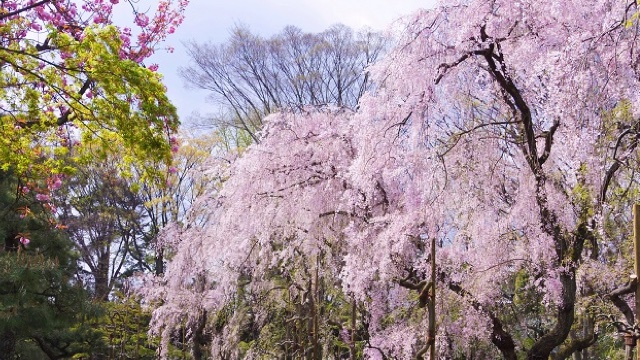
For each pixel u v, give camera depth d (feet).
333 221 33.50
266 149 34.71
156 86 24.32
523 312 38.58
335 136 33.68
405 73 26.25
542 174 25.50
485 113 27.91
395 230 28.04
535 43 25.39
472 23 24.94
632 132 24.75
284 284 46.78
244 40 61.87
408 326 32.35
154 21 28.60
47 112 26.78
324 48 60.54
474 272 28.22
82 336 57.82
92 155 27.76
